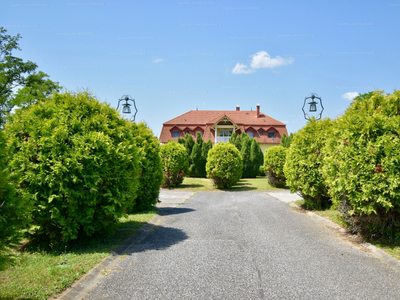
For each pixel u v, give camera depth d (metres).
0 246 3.28
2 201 3.29
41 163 4.99
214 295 3.60
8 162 4.90
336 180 5.90
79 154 5.09
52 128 5.32
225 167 17.19
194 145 25.48
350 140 5.70
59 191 4.98
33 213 4.98
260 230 6.96
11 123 5.46
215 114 42.97
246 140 26.55
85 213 5.32
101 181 5.24
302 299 3.47
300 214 8.98
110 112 6.23
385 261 4.72
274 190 16.95
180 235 6.57
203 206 10.91
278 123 40.44
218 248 5.55
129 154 5.89
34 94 25.34
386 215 5.52
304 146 9.23
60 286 3.66
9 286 3.63
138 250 5.46
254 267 4.54
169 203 11.86
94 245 5.59
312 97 14.20
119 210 5.70
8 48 26.45
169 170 17.88
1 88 25.61
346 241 5.93
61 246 5.36
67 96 5.92
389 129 5.39
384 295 3.54
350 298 3.48
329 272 4.30
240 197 13.65
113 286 3.86
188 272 4.35
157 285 3.89
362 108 6.08
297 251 5.32
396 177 5.05
